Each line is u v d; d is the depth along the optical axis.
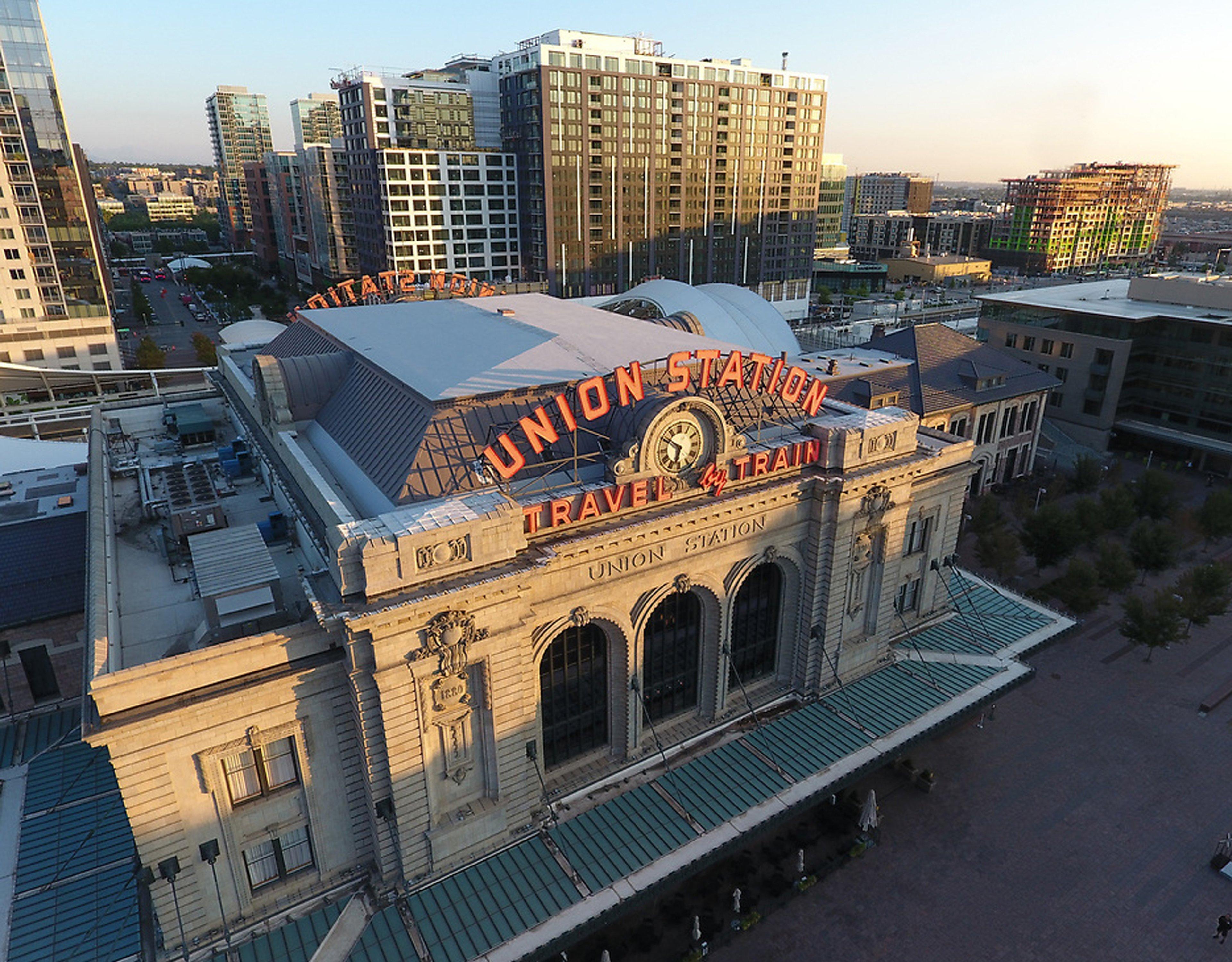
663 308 112.38
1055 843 49.53
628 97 181.88
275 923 36.66
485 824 39.75
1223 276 127.38
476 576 35.84
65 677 52.22
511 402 44.31
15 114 129.75
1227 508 86.00
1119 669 67.44
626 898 37.78
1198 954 42.28
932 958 41.91
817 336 162.88
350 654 33.78
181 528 44.50
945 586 63.12
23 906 37.84
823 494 47.84
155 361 153.75
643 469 41.50
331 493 39.91
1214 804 52.81
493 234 194.62
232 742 33.94
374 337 56.97
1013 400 101.00
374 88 182.75
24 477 68.12
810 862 47.94
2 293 135.75
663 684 47.91
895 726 49.69
